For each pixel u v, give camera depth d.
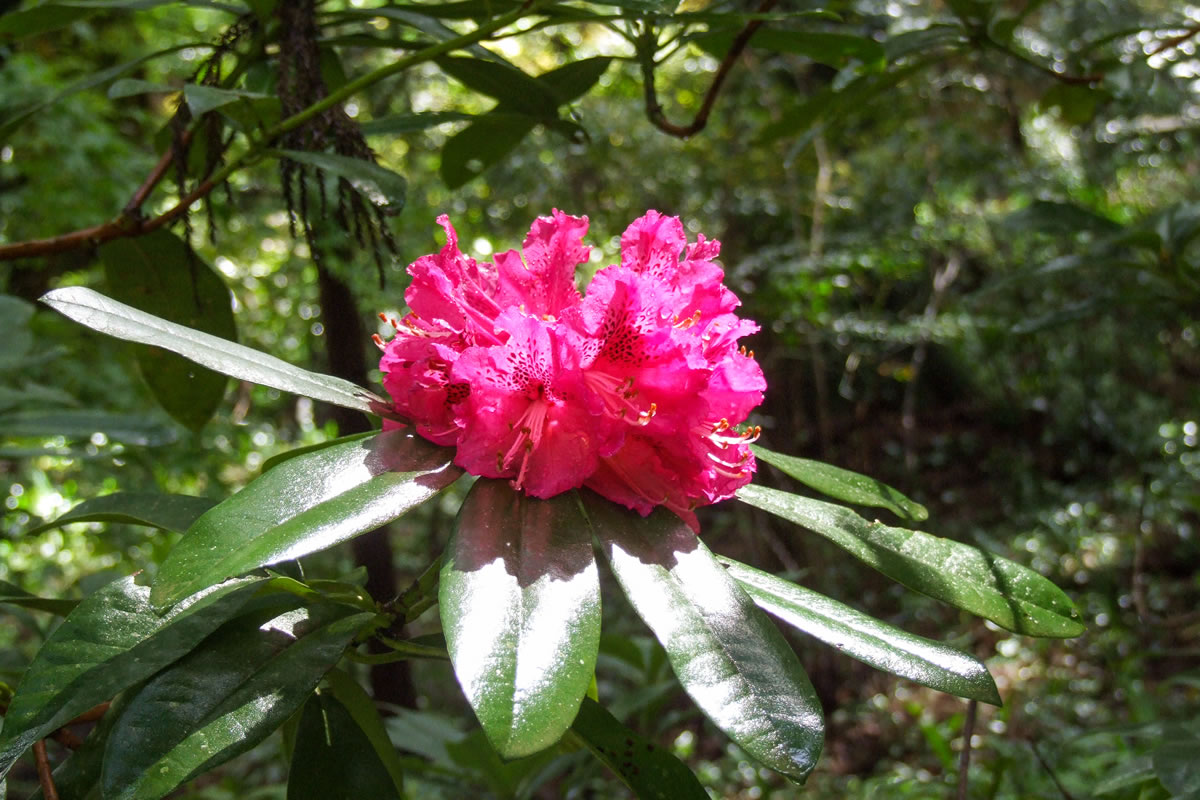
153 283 0.72
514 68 0.70
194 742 0.40
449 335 0.44
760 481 2.66
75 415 0.81
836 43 0.74
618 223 2.71
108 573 0.78
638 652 1.08
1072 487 3.31
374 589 1.05
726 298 0.46
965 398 3.57
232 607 0.44
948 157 2.95
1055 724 2.09
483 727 0.32
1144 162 2.77
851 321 2.95
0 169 1.96
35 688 0.41
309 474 0.41
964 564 0.46
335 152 0.68
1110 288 2.69
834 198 2.94
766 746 0.34
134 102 2.47
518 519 0.40
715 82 0.75
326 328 1.03
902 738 2.30
